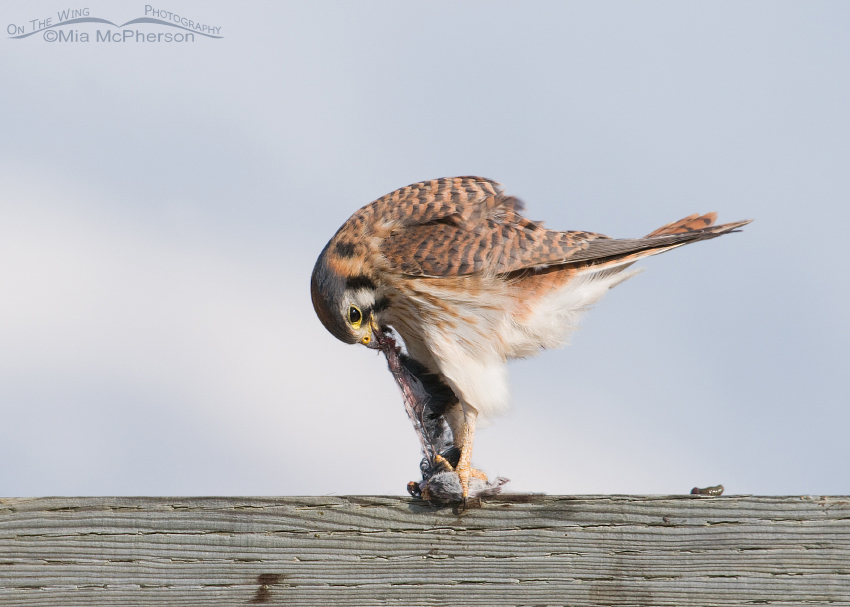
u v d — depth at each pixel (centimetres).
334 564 569
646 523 566
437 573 568
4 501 563
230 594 563
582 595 561
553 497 573
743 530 557
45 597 556
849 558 547
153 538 566
